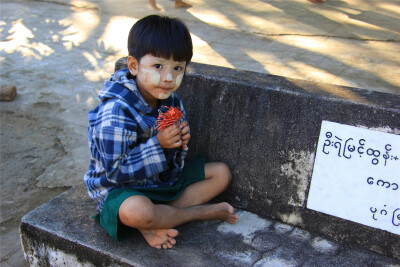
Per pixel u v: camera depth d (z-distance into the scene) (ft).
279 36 17.87
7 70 14.53
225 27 19.04
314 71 14.21
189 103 6.65
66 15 20.88
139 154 5.51
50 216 6.06
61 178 9.45
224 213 6.08
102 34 18.26
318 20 19.98
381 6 22.53
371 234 5.73
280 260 5.51
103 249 5.49
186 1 23.47
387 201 5.57
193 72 6.62
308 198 6.04
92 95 12.97
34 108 12.21
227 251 5.61
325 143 5.81
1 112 11.93
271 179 6.25
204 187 6.37
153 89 5.65
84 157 10.19
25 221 5.96
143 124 5.74
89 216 6.07
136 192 5.49
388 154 5.48
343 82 13.30
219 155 6.57
